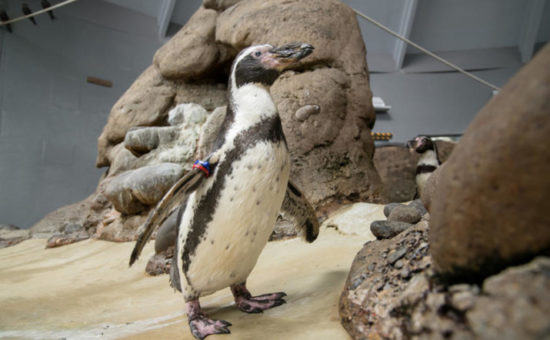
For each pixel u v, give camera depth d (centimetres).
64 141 1541
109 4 1700
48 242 812
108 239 731
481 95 2031
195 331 261
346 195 616
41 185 1473
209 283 283
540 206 128
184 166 782
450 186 157
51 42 1529
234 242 265
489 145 137
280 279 370
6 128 1405
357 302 220
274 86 682
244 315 292
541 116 123
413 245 242
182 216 291
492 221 141
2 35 1410
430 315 152
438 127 2017
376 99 2005
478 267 152
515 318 117
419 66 2080
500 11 1978
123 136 993
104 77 1653
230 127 274
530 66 137
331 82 664
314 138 625
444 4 1989
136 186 674
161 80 1016
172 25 1834
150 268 500
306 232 369
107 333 285
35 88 1480
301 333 236
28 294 430
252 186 256
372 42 2094
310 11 716
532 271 125
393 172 1207
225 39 843
